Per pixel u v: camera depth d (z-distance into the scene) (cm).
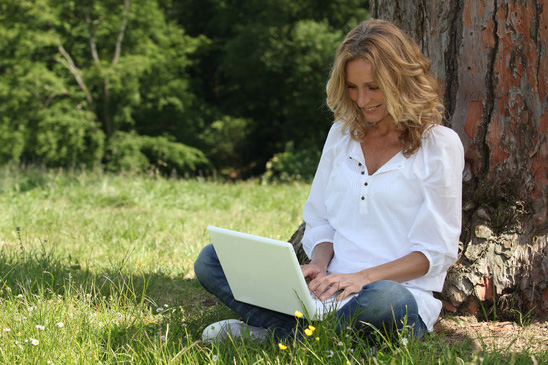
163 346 242
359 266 256
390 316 233
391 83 236
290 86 2164
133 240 507
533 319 281
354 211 259
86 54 2083
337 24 2083
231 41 2103
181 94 2186
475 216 296
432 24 303
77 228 546
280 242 226
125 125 2209
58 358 236
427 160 248
